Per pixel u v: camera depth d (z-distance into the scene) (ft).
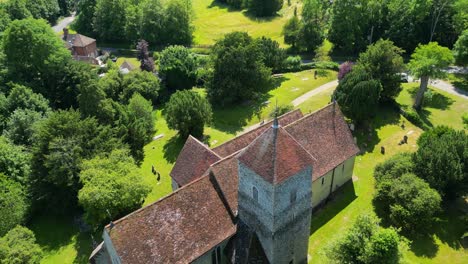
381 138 224.12
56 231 180.04
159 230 118.73
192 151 162.40
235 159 139.23
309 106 261.03
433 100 263.70
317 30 362.53
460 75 295.69
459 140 170.19
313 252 150.51
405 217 154.51
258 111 268.00
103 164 169.99
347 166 182.70
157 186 199.62
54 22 565.53
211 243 125.90
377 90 221.87
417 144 199.11
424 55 244.22
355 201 177.37
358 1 337.31
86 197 153.07
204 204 128.57
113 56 436.35
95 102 220.84
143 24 448.24
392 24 342.64
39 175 182.91
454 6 317.22
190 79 313.32
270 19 508.53
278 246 125.80
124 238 112.78
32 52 296.10
